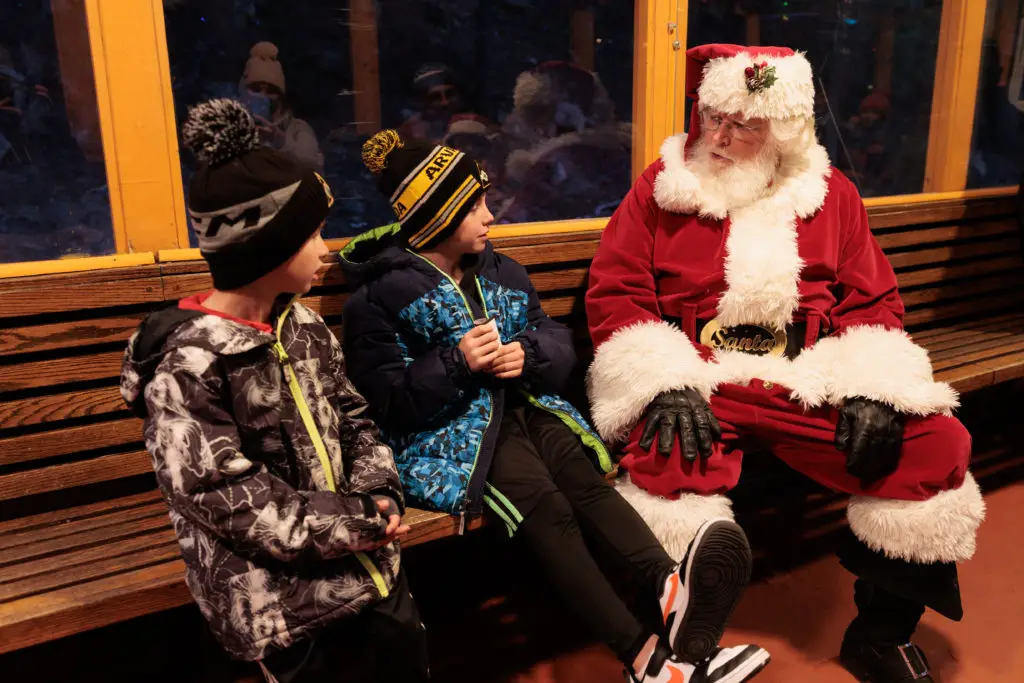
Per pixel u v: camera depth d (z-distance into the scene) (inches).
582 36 96.0
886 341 69.0
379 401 64.9
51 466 64.7
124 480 68.9
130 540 60.1
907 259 105.9
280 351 49.3
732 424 69.0
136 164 66.7
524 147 98.2
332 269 73.6
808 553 89.5
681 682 57.1
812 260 73.2
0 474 63.3
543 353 68.6
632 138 95.6
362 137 91.2
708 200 72.7
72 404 64.6
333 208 90.2
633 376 67.7
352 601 49.1
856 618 71.2
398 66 91.9
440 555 84.7
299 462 49.8
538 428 68.7
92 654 70.6
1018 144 125.0
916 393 65.2
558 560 60.7
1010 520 94.9
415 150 64.8
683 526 63.4
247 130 46.3
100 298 63.6
